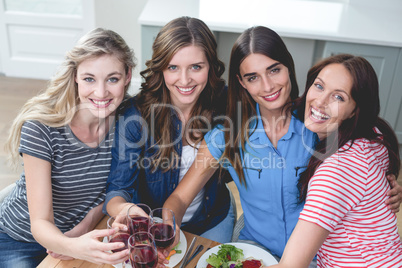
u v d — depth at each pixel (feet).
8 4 13.23
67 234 4.90
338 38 9.46
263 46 4.36
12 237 5.26
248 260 4.30
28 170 4.69
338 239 4.22
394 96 9.96
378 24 10.41
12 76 14.17
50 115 4.69
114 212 4.71
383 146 4.41
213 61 4.98
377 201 4.11
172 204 4.93
